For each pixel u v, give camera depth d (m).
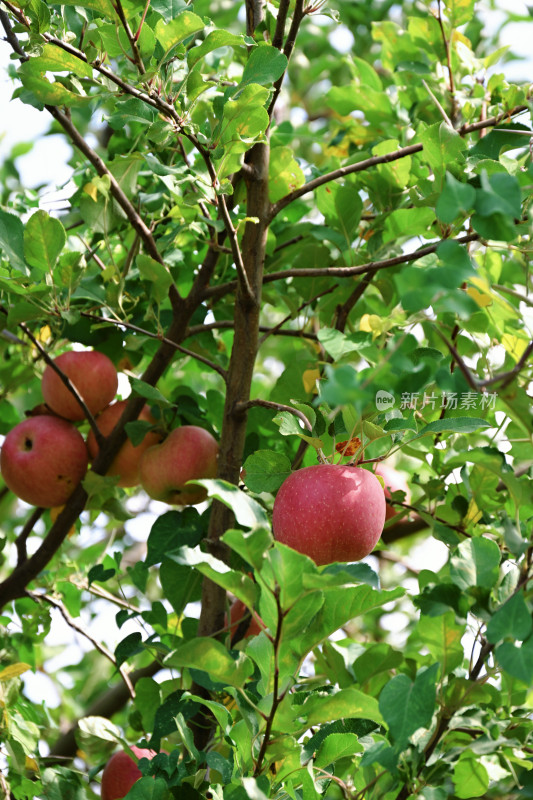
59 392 2.49
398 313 1.68
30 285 2.18
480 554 1.44
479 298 1.37
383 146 2.42
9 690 2.12
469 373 1.32
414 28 2.86
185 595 2.26
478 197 1.24
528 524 1.75
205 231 2.55
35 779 2.17
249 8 2.27
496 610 1.40
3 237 2.18
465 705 1.44
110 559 2.75
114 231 2.67
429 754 1.42
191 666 1.36
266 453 1.78
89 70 1.80
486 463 1.54
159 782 1.53
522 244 1.83
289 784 1.49
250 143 1.73
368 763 1.38
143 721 2.14
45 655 3.49
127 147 2.69
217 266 2.63
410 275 1.13
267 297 2.61
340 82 4.63
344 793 1.69
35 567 2.51
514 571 1.49
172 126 1.72
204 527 2.36
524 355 1.32
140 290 2.50
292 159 2.20
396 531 2.87
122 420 2.44
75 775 2.13
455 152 1.82
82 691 3.73
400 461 3.17
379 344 1.75
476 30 3.62
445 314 2.24
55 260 2.15
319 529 1.61
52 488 2.46
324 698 1.44
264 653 1.47
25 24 1.83
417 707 1.25
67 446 2.45
